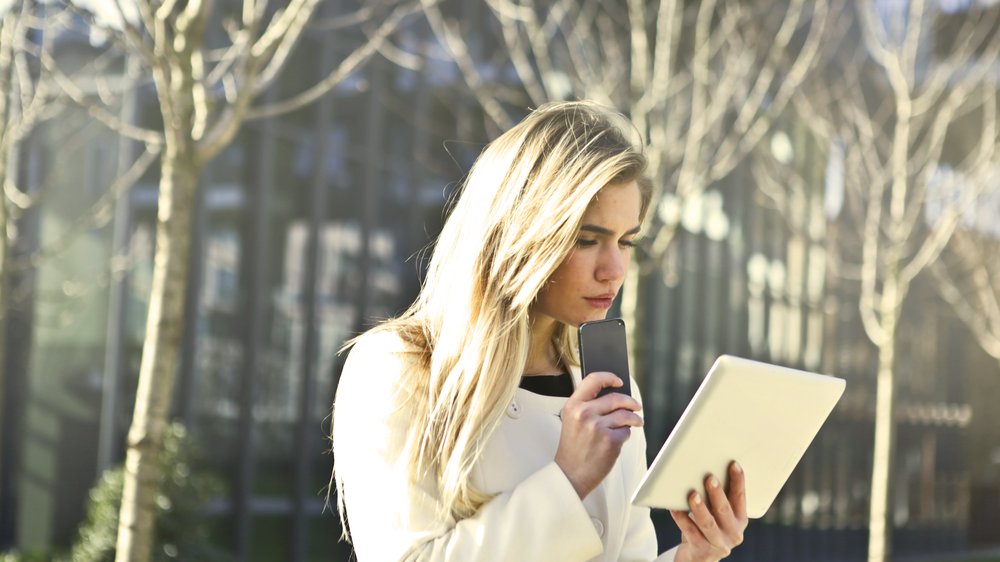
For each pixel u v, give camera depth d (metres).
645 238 6.36
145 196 8.37
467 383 1.71
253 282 9.58
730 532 1.68
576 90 7.65
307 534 10.23
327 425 10.47
